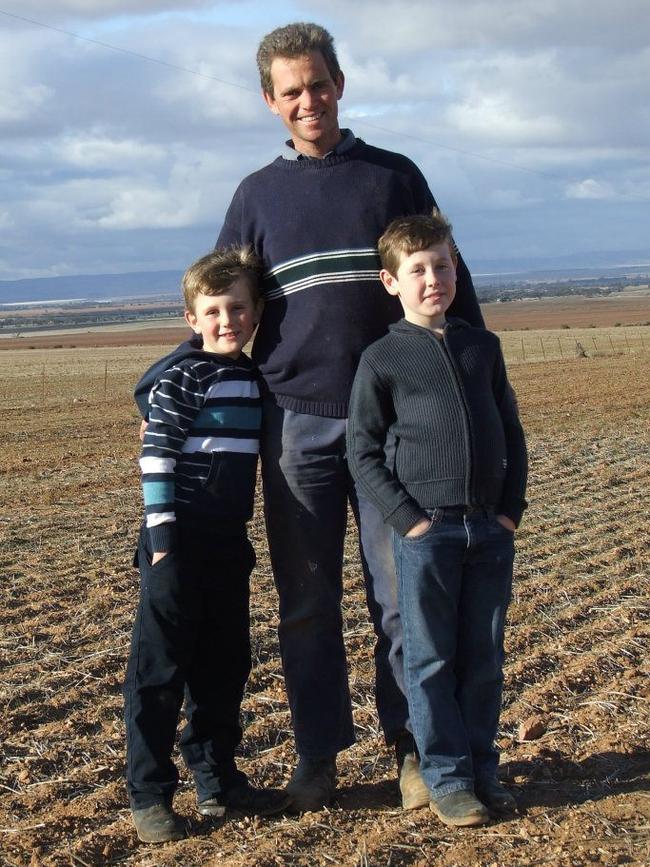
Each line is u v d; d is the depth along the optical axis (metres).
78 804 3.67
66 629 5.71
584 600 6.26
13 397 26.31
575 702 4.60
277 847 3.30
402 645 3.58
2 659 5.23
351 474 3.57
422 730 3.45
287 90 3.56
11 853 3.31
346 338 3.57
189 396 3.50
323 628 3.72
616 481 10.48
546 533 8.13
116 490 11.05
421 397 3.41
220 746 3.60
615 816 3.45
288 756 4.07
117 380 32.31
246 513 3.63
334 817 3.55
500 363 3.61
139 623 3.49
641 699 4.57
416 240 3.39
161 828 3.39
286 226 3.61
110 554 7.65
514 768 3.91
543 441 13.97
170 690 3.46
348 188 3.60
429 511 3.40
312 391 3.60
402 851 3.25
